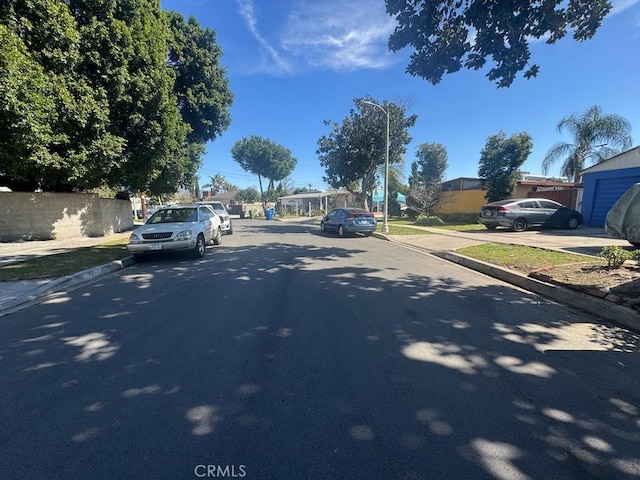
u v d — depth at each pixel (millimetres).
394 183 32969
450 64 6488
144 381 3105
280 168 47719
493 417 2562
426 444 2285
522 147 20078
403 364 3379
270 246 12484
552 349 3697
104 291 6285
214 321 4602
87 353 3684
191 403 2766
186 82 18688
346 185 25672
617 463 2113
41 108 9602
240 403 2760
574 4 5453
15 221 13727
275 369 3299
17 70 9070
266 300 5539
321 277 7148
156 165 13781
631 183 14062
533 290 6043
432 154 28719
